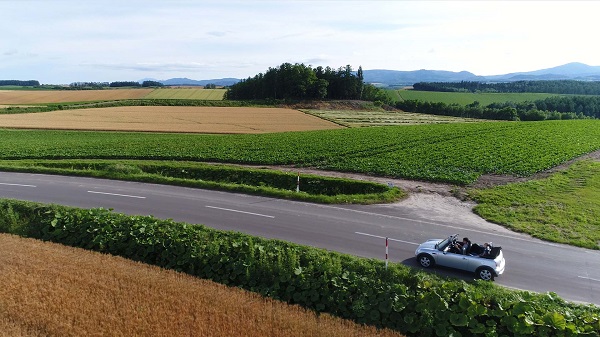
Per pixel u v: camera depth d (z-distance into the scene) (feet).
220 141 194.80
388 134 214.90
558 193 107.14
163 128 260.62
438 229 81.05
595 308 49.49
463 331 47.60
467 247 62.85
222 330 43.37
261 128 272.31
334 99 509.35
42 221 76.07
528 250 71.41
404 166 135.33
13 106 380.17
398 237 76.33
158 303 47.65
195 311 46.62
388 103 545.85
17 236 71.36
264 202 97.55
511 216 88.38
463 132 218.18
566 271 63.67
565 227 81.82
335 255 62.80
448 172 126.82
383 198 99.86
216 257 62.03
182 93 578.66
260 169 129.70
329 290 54.54
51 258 59.67
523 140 191.72
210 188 110.11
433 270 62.90
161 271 58.59
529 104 538.06
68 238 71.51
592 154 170.81
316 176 118.52
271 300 52.47
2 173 128.06
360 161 143.84
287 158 148.25
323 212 90.38
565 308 48.52
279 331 43.78
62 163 138.92
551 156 156.46
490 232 79.92
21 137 213.25
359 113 412.57
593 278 61.52
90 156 153.28
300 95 492.54
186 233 68.08
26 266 56.39
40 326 43.09
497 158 148.66
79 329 42.27
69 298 47.62
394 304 50.65
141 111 358.84
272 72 509.35
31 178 121.49
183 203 95.91
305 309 52.26
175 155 153.69
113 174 122.93
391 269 57.41
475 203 99.50
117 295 48.67
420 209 93.86
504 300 49.60
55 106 368.89
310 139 199.00
